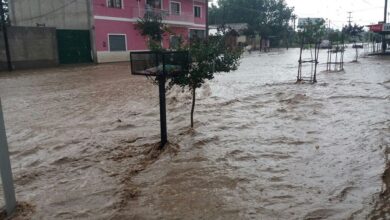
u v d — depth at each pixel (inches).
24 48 992.9
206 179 194.4
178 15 1499.8
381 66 856.3
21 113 394.9
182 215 157.2
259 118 337.7
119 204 170.7
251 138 269.9
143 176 203.3
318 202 165.2
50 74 830.5
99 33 1195.3
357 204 162.6
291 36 3090.6
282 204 164.4
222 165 214.8
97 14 1182.9
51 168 225.1
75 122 346.3
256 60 1295.5
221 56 277.4
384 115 331.0
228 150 242.2
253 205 164.1
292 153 233.9
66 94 521.3
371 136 264.2
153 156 235.6
